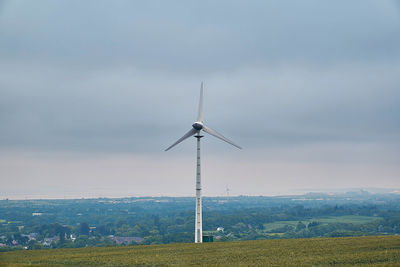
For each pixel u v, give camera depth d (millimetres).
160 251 68688
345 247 64062
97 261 56719
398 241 68625
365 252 57844
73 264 54188
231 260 55594
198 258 58125
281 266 49406
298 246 68812
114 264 53781
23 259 59906
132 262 55250
